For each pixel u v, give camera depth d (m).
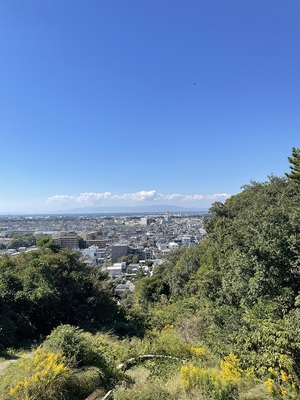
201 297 19.98
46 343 6.72
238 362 6.72
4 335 12.91
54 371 5.37
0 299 15.27
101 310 21.94
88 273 23.50
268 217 12.98
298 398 5.16
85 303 21.14
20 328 15.47
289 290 10.70
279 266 11.65
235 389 5.42
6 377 5.39
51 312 18.12
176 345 9.15
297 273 11.76
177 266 35.75
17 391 4.88
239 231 14.69
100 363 6.79
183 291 29.20
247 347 7.00
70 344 6.66
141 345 9.28
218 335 11.95
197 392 5.44
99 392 5.74
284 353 6.20
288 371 5.92
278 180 25.58
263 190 25.92
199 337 12.91
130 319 21.61
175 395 5.48
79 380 5.68
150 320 20.41
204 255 28.11
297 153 14.12
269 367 6.18
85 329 17.67
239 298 14.23
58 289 19.95
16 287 16.48
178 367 7.49
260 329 7.11
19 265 20.84
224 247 22.17
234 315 12.40
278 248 11.72
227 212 31.17
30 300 16.39
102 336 10.53
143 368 7.69
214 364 7.86
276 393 5.23
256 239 12.83
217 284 19.11
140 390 5.61
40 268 19.39
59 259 21.83
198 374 5.90
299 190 19.91
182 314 18.97
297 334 6.37
